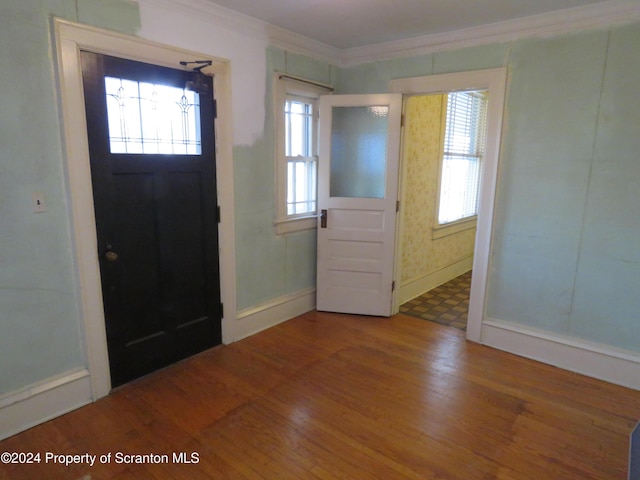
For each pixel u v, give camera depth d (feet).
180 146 8.60
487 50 9.58
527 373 9.02
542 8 8.30
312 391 8.16
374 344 10.38
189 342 9.46
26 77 6.27
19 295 6.60
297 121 11.78
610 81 8.13
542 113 9.00
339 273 12.28
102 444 6.55
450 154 15.44
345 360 9.50
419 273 14.52
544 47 8.79
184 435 6.79
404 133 11.41
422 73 10.73
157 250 8.50
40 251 6.73
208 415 7.34
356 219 11.85
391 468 6.11
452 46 10.09
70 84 6.71
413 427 7.07
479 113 17.02
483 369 9.16
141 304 8.39
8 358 6.59
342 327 11.45
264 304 11.18
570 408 7.70
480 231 10.16
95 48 6.97
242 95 9.57
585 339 9.06
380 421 7.22
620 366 8.57
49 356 7.06
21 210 6.45
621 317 8.57
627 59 7.90
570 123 8.68
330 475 5.96
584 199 8.71
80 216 7.09
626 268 8.40
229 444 6.59
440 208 15.43
